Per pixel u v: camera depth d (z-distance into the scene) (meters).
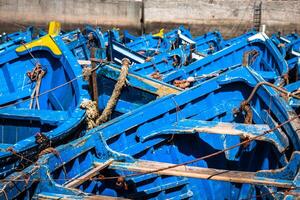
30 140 5.58
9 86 8.80
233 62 10.93
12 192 4.27
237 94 6.57
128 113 5.87
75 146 5.14
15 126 6.66
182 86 8.68
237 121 6.50
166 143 6.14
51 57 8.93
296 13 22.38
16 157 5.52
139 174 4.85
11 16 21.94
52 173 4.89
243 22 22.64
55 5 22.00
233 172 4.87
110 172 5.45
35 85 8.74
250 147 6.13
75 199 4.46
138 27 22.67
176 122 6.04
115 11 22.36
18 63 9.13
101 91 6.87
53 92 8.40
